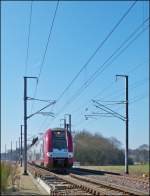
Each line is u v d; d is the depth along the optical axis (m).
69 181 35.41
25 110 50.00
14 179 31.02
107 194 25.20
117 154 140.62
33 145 79.88
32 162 81.38
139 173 54.16
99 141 140.25
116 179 40.78
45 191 28.08
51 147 52.56
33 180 39.12
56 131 53.38
